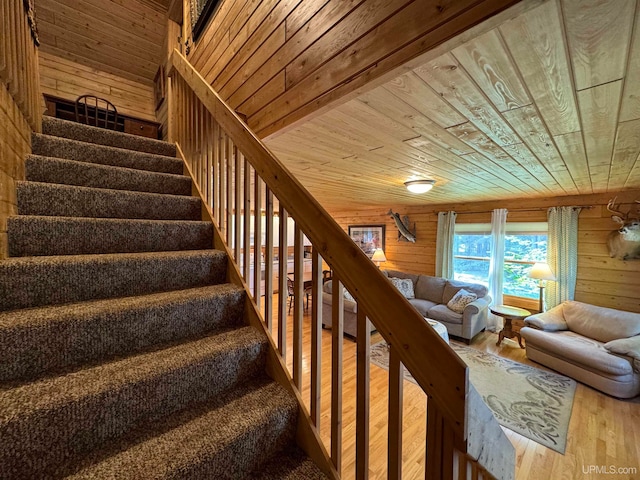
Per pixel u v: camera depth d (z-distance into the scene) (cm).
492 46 87
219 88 214
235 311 144
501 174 260
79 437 82
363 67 104
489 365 337
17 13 135
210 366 109
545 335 330
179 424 95
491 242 452
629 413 243
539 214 414
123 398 89
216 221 188
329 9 118
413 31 88
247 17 177
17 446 72
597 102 119
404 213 597
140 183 198
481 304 415
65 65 376
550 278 362
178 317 124
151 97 454
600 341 313
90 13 348
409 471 186
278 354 121
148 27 383
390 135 164
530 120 139
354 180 308
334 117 139
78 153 190
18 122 143
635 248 327
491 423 68
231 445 88
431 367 64
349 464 191
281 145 187
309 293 566
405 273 565
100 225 145
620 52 87
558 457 197
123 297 127
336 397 94
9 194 125
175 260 147
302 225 103
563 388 285
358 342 84
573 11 72
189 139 238
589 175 259
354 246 84
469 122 143
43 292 111
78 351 101
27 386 85
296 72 137
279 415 103
